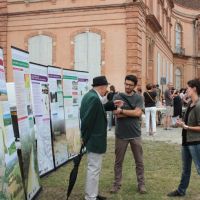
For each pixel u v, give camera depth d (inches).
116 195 304.5
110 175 366.3
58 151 407.2
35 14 996.6
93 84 278.5
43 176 363.3
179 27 1969.7
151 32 1122.0
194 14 2031.3
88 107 270.1
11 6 1012.5
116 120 304.5
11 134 249.0
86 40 958.4
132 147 306.7
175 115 773.3
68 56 974.4
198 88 275.3
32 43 1002.7
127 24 917.2
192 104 277.3
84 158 446.3
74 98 464.8
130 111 298.2
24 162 278.4
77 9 957.8
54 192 315.9
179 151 495.2
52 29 986.1
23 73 289.6
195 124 274.8
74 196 305.6
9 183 235.8
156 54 1242.0
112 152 479.5
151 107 652.1
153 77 1165.1
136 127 303.9
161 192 314.3
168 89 757.3
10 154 241.9
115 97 305.6
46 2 984.9
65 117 434.6
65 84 440.5
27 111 295.7
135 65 917.8
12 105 313.9
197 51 2039.9
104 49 941.8
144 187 311.9
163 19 1457.9
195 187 331.0
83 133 274.1
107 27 937.5
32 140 305.6
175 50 1924.2
